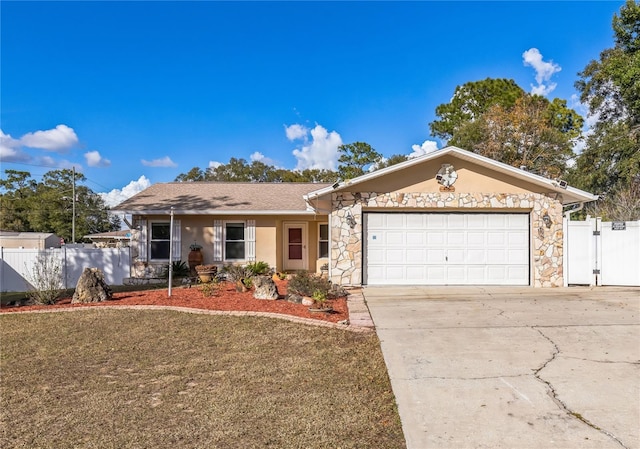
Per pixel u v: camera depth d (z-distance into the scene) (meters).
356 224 13.43
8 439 4.25
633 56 22.36
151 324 8.77
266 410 4.80
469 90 38.78
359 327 8.27
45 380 5.90
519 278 13.52
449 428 4.27
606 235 13.20
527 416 4.48
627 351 6.49
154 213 16.67
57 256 16.14
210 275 14.89
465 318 8.86
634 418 4.37
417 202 13.46
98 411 4.87
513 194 13.45
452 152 12.91
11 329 8.65
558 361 6.11
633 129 23.78
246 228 17.45
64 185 53.59
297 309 9.86
